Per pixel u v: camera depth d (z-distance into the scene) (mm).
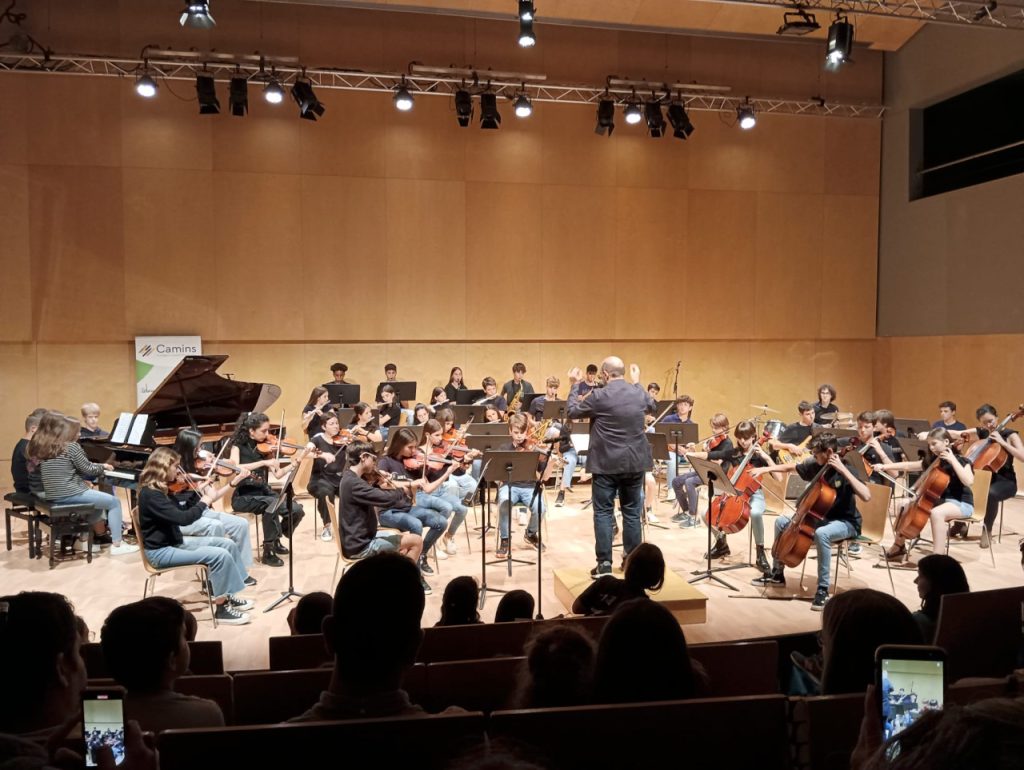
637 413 6008
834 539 5953
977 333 11422
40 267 10680
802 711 1818
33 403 10734
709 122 12625
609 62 12078
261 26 11023
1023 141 10625
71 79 10656
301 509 7309
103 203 10828
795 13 8969
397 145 11680
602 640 1994
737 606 5949
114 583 6500
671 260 12609
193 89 11008
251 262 11312
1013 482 7621
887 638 2090
